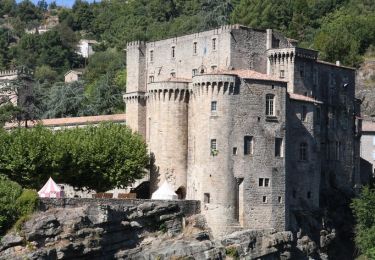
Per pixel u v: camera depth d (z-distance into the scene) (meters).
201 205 129.12
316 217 140.50
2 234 110.38
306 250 135.88
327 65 155.12
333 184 155.50
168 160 137.00
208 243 123.94
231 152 128.62
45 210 114.06
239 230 127.75
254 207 129.00
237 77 129.75
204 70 146.12
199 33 147.62
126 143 139.00
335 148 156.75
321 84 153.62
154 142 138.62
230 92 129.25
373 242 139.38
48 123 178.62
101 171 135.88
